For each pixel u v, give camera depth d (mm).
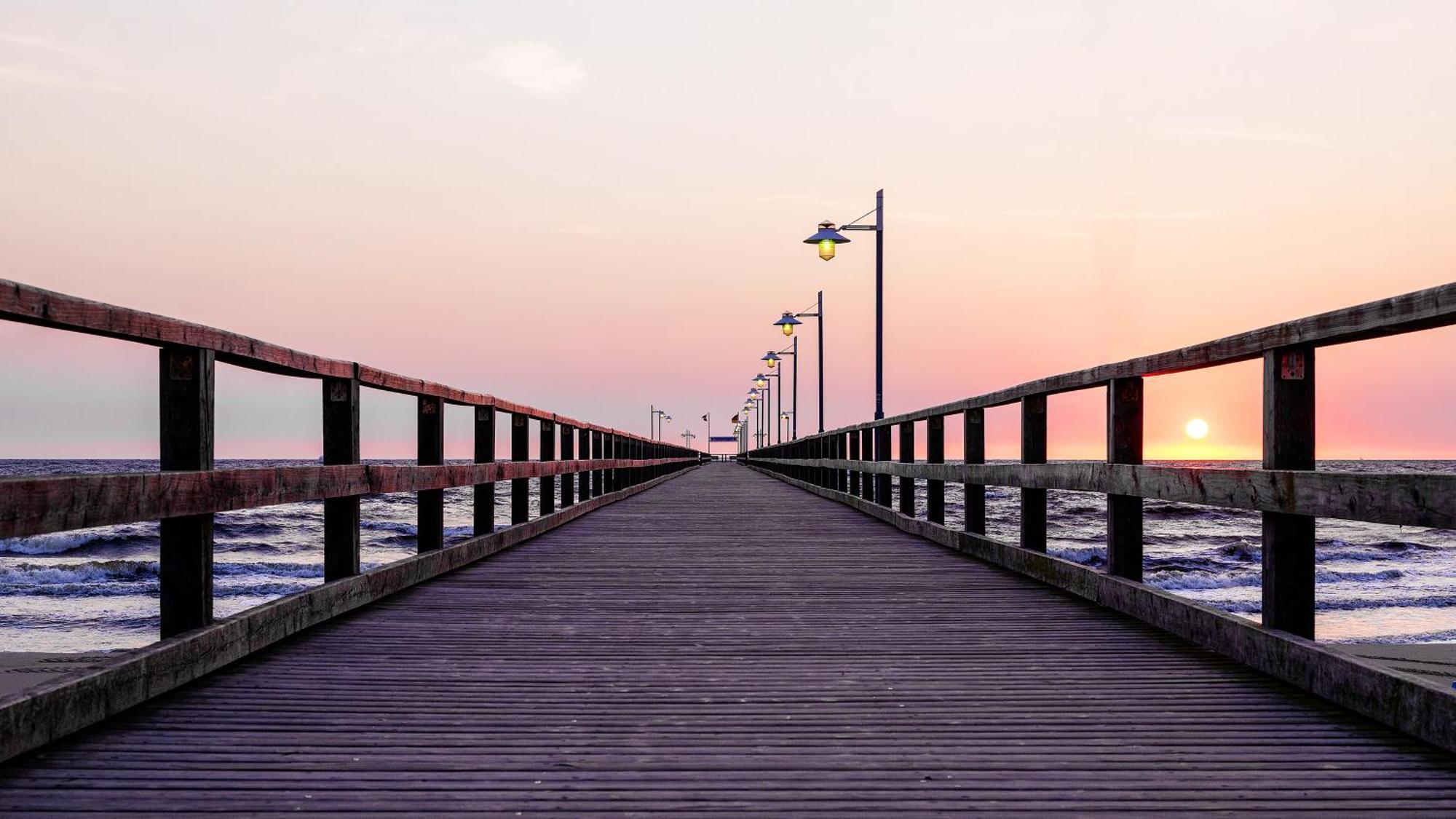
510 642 4359
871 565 7371
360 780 2539
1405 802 2396
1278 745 2863
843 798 2447
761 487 23156
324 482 4625
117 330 2984
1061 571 6027
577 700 3367
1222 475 4062
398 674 3719
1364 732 2986
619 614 5148
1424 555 30875
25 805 2324
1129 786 2525
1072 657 4098
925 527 9531
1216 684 3602
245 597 18734
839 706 3312
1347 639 14953
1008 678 3719
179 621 3654
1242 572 24547
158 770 2586
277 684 3523
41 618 16781
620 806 2387
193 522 3627
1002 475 7355
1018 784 2545
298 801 2385
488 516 8164
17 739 2633
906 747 2859
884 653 4180
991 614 5188
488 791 2477
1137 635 4590
